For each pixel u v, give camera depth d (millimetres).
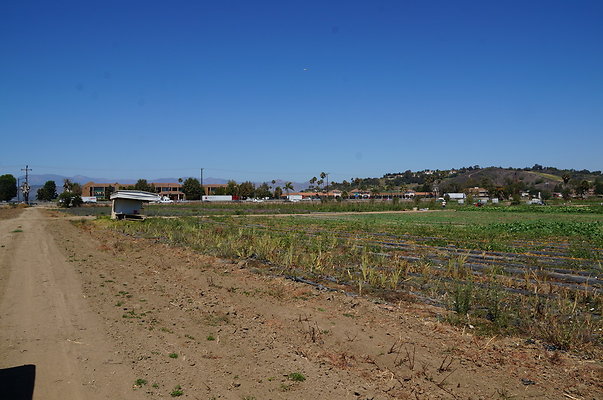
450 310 9062
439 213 63250
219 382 5680
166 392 5387
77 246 20031
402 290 11055
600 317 8539
